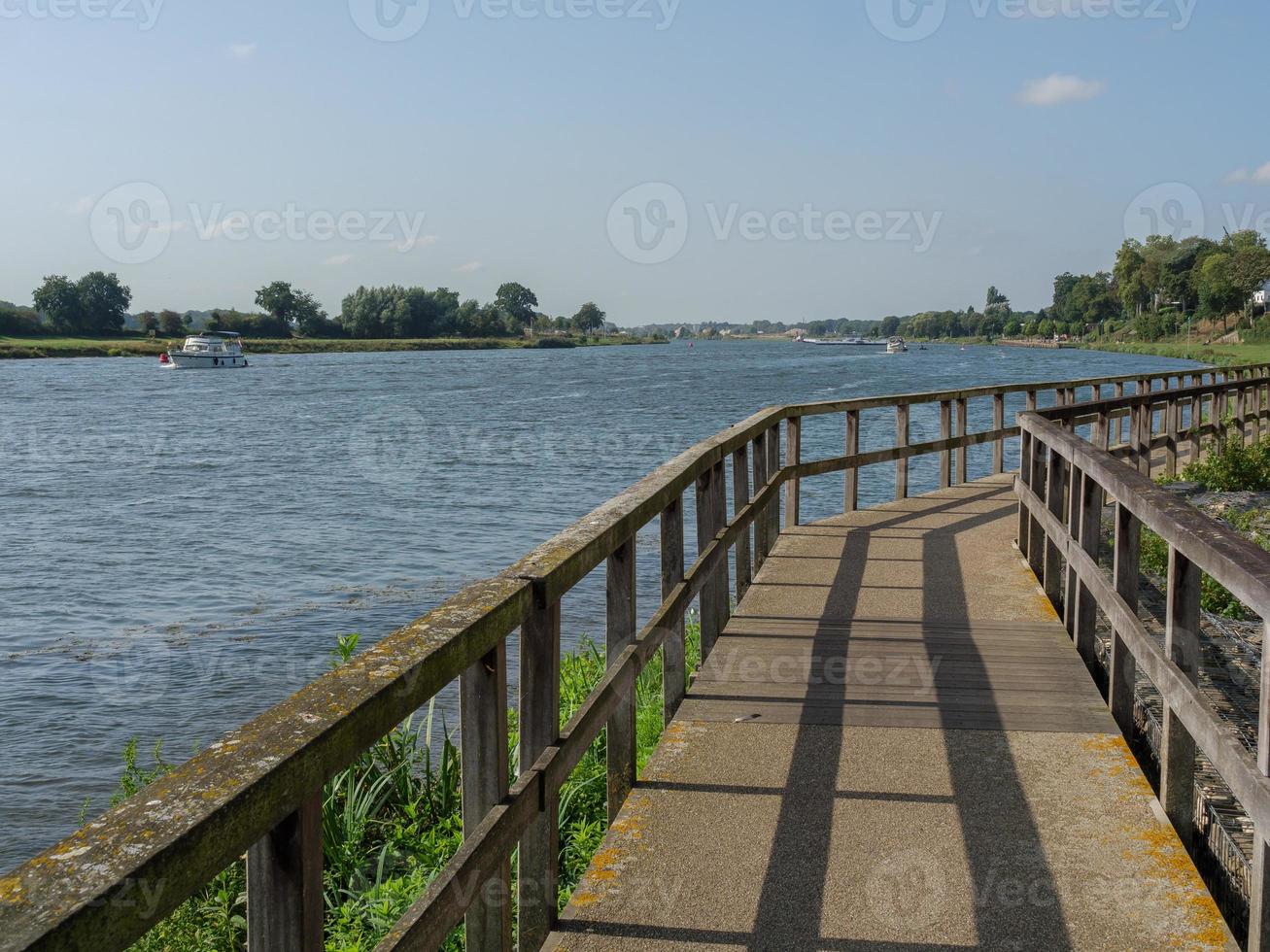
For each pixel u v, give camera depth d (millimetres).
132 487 26812
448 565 16891
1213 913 3336
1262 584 2750
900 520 10391
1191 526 3527
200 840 1475
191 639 12914
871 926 3279
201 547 18750
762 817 4039
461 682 2732
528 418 46969
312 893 1812
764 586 7695
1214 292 129000
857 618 6828
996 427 13750
